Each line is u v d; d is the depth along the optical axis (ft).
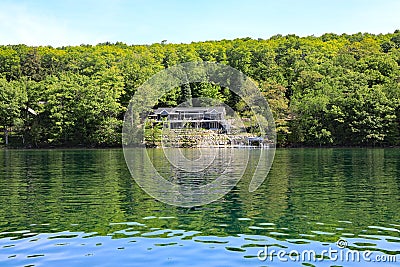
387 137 214.69
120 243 38.47
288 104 230.27
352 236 40.57
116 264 33.09
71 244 38.29
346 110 217.97
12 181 82.64
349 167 107.34
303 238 39.93
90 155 161.17
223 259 34.04
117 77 226.38
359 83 234.79
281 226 44.47
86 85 228.63
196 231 42.45
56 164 121.90
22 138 228.22
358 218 48.11
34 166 115.85
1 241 39.42
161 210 52.16
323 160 130.72
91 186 74.02
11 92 228.84
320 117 220.64
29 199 61.72
